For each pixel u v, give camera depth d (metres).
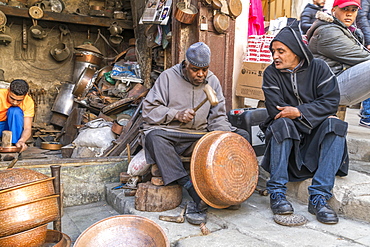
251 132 3.53
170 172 2.67
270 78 2.75
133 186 3.25
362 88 3.26
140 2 6.30
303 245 2.07
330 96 2.57
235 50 4.27
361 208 2.41
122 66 6.18
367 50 3.51
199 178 2.44
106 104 6.00
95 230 2.12
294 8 5.85
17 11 6.61
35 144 6.55
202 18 3.86
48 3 6.93
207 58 2.71
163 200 2.73
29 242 1.92
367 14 4.07
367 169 2.93
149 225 2.15
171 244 2.21
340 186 2.60
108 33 7.64
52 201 2.04
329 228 2.30
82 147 4.76
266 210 2.71
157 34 4.73
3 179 1.90
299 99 2.72
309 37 3.57
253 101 6.24
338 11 3.45
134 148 4.20
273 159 2.62
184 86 2.96
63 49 7.20
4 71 7.05
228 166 2.42
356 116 5.73
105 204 3.53
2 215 1.84
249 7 4.55
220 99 3.07
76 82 6.81
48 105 7.27
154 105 2.94
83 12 7.49
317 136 2.59
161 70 5.23
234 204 2.50
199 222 2.45
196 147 2.51
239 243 2.15
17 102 3.82
